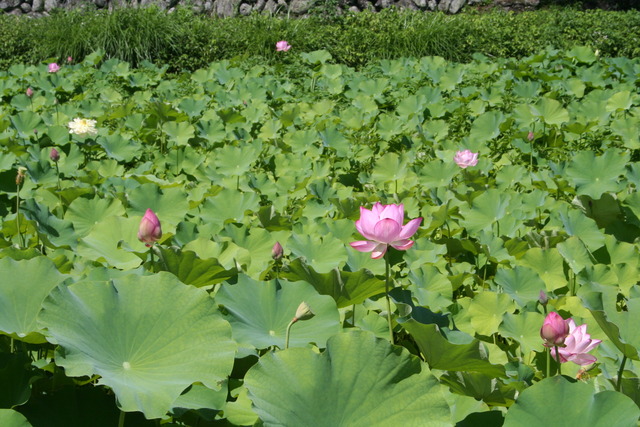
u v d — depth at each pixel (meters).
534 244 4.00
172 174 6.19
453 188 5.16
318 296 2.39
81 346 1.70
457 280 3.51
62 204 4.57
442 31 12.47
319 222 4.15
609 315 2.31
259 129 7.82
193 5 16.62
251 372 1.66
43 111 7.99
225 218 4.25
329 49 12.41
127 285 1.88
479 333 3.07
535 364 2.87
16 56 12.69
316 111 8.33
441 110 8.17
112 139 6.46
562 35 13.23
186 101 8.21
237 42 12.47
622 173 4.79
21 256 2.92
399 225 2.26
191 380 1.68
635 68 10.52
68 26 12.87
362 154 6.61
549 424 1.63
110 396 1.84
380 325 2.85
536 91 8.84
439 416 1.64
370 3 16.34
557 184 5.17
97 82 9.95
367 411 1.66
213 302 1.85
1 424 1.59
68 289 1.81
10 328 1.92
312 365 1.68
